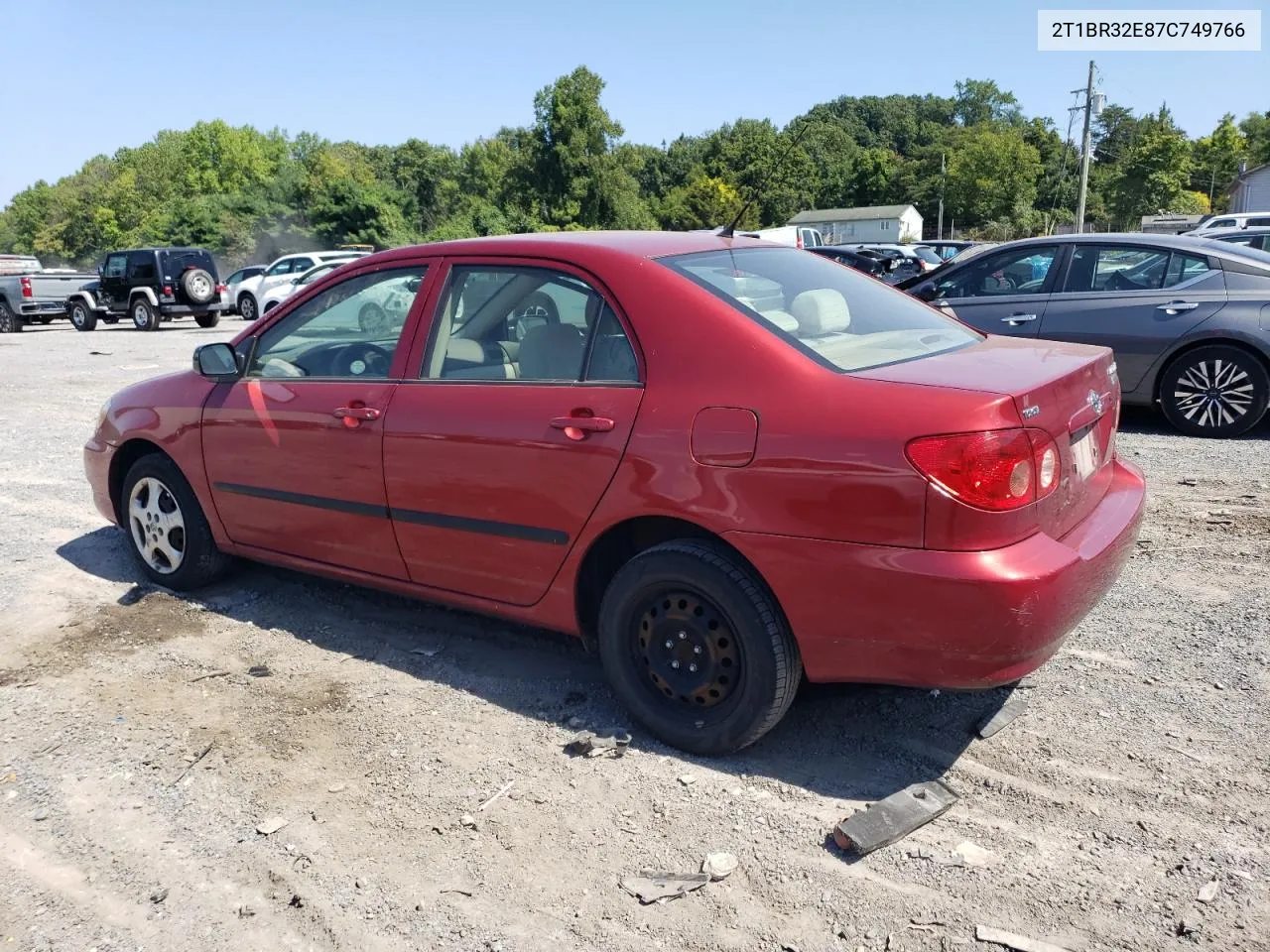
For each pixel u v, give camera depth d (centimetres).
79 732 355
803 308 337
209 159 10144
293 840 289
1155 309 740
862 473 276
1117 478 366
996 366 310
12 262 3155
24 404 1136
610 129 7450
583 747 331
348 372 411
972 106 14262
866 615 283
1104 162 10031
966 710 349
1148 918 243
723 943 242
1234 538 511
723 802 300
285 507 426
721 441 300
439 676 392
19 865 282
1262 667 369
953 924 245
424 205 10044
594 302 341
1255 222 2492
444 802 305
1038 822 284
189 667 407
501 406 350
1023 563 270
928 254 3138
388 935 249
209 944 249
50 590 500
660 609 325
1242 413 726
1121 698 353
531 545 348
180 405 466
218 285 2447
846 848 274
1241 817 281
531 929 249
